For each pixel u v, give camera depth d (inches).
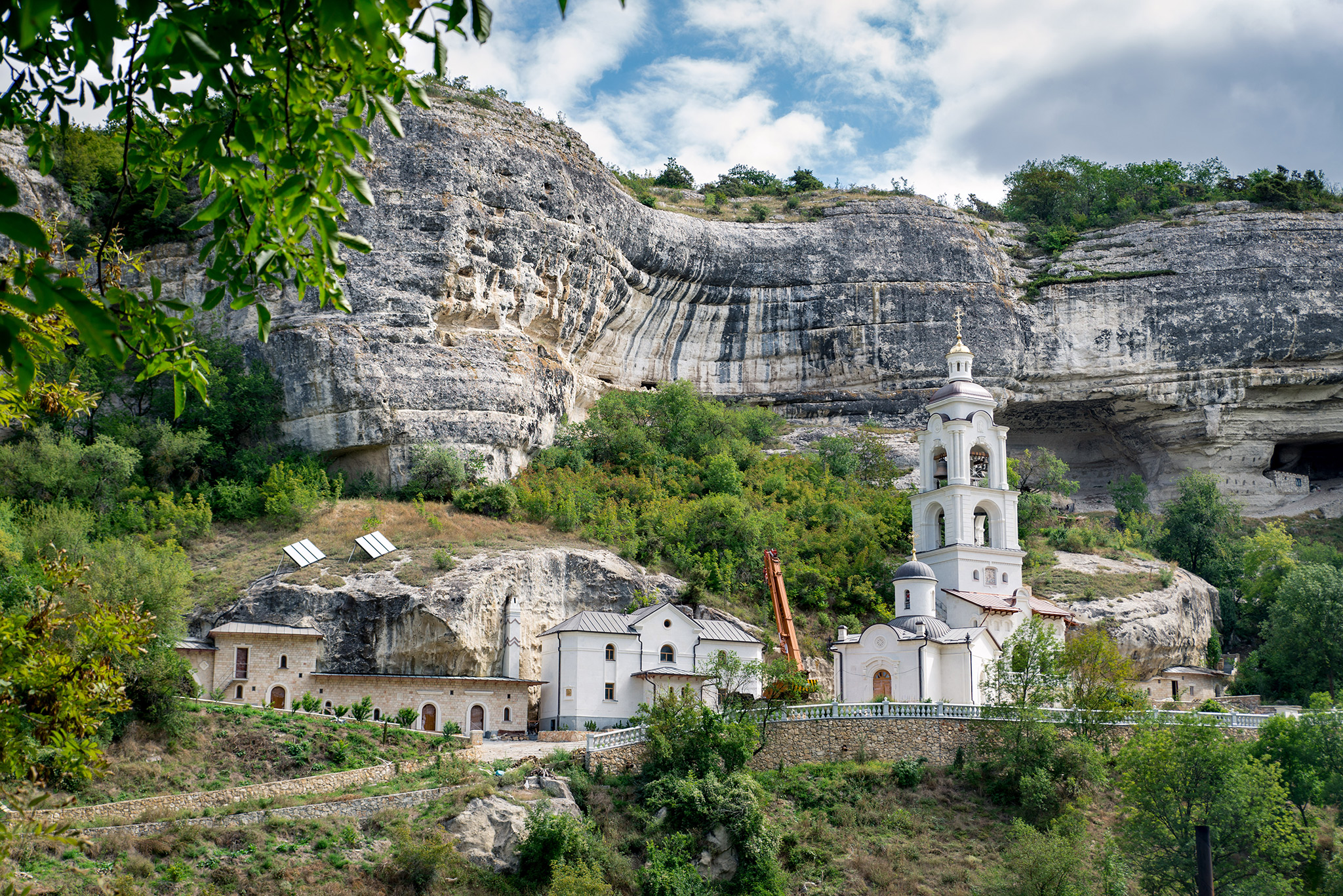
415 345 3395.7
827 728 2165.4
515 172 3683.6
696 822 1871.3
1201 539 4067.4
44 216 3403.1
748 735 2042.3
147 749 1831.9
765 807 1945.1
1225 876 1726.1
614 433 3762.3
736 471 3678.6
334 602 2449.6
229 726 1963.6
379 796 1781.5
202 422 3267.7
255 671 2315.5
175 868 1488.7
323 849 1630.2
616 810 1891.0
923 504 2933.1
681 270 4340.6
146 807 1660.9
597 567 2832.2
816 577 3129.9
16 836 533.6
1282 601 3075.8
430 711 2369.6
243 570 2620.6
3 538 2181.3
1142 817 1809.8
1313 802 1956.2
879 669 2458.2
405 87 434.9
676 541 3137.3
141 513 2859.3
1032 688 2277.3
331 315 3385.8
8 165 3408.0
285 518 2945.4
